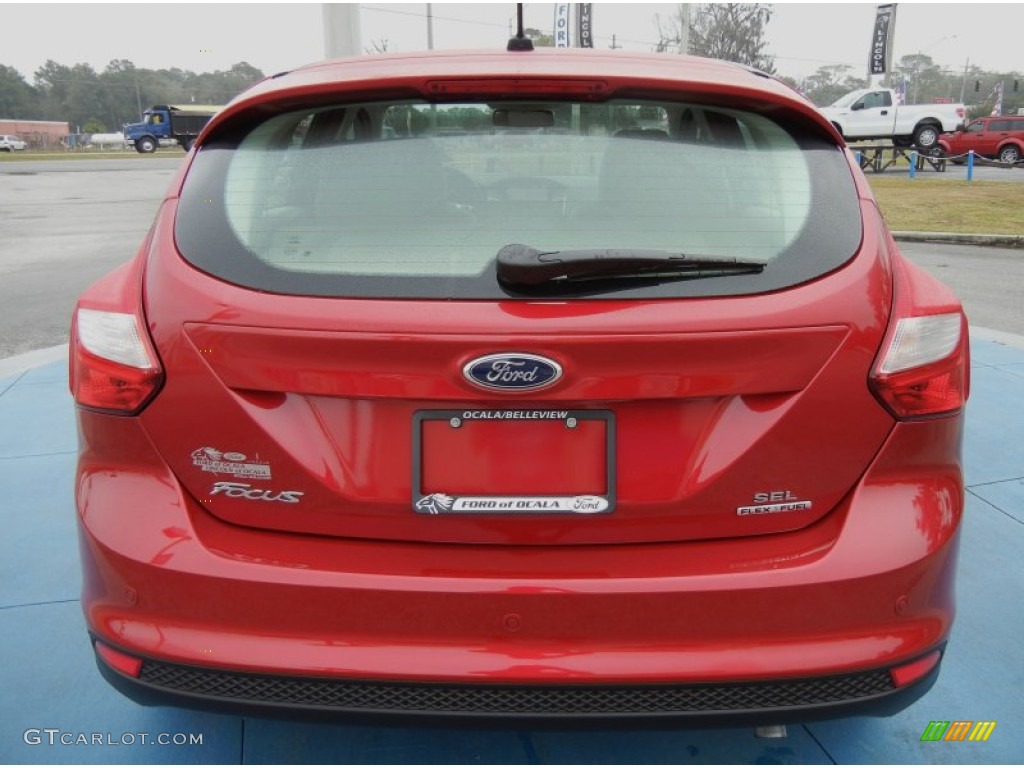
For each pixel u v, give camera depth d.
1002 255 12.59
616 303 1.76
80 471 1.97
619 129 2.01
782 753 2.39
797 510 1.85
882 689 1.85
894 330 1.87
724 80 2.05
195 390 1.83
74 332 2.03
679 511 1.82
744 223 1.91
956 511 1.92
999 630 3.01
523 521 1.82
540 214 1.90
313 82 2.02
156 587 1.84
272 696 1.82
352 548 1.83
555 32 29.59
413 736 2.46
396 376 1.75
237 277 1.84
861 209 1.99
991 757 2.39
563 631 1.77
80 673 2.77
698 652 1.77
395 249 1.85
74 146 96.88
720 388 1.77
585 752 2.39
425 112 2.01
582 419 1.78
